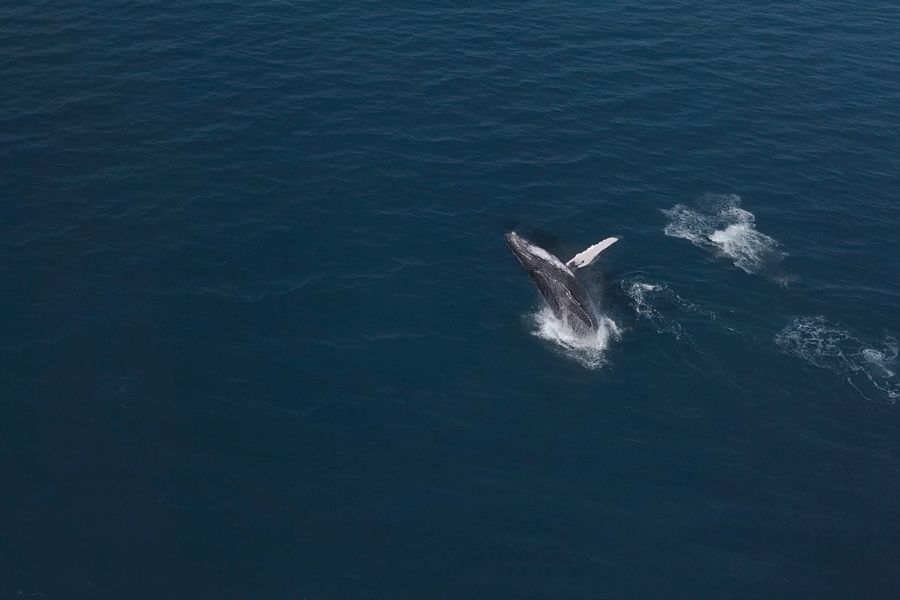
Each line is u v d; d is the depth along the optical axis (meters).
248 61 87.19
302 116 80.69
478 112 83.25
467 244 69.25
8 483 50.97
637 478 54.72
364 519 51.31
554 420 57.53
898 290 68.69
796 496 54.38
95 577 47.28
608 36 96.56
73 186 71.06
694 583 49.69
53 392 55.97
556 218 72.38
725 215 74.25
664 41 96.62
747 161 80.44
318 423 56.03
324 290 64.50
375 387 58.50
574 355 61.69
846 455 56.88
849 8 107.19
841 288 68.44
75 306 61.50
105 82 82.81
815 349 63.44
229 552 49.09
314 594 47.72
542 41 94.56
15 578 46.78
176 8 94.69
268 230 68.88
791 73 93.19
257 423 55.66
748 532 52.34
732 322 65.00
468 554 50.09
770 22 102.50
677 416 58.41
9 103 79.00
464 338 62.16
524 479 54.12
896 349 63.81
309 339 61.06
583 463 55.25
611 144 81.00
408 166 76.19
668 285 67.38
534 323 63.47
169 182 72.44
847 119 87.00
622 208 74.06
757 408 59.31
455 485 53.44
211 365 58.75
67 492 50.94
